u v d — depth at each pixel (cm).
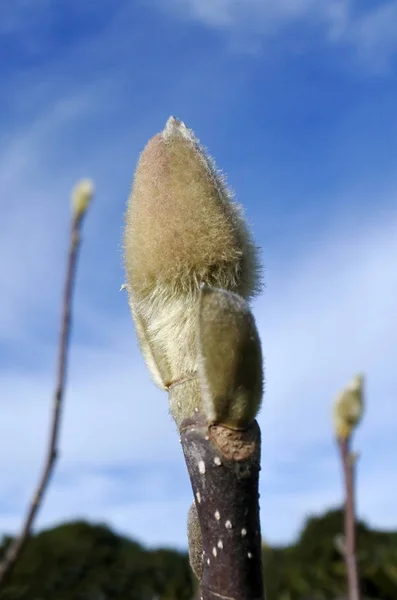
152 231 17
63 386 26
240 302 16
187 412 16
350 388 24
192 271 17
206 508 16
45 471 25
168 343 17
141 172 17
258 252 17
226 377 15
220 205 17
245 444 16
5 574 25
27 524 25
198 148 17
